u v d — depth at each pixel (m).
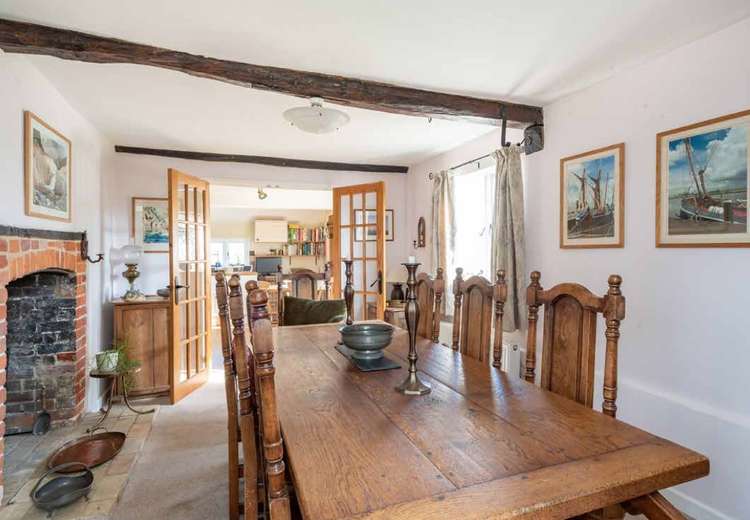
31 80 2.27
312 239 8.83
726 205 1.86
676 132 2.07
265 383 0.81
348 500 0.84
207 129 3.43
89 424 2.95
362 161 4.73
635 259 2.29
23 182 2.18
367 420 1.25
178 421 3.07
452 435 1.14
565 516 0.86
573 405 1.37
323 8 1.74
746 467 1.78
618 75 2.38
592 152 2.54
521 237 3.00
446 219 4.03
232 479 1.86
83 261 3.02
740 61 1.82
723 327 1.88
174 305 3.43
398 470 0.96
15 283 2.78
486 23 1.86
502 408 1.34
